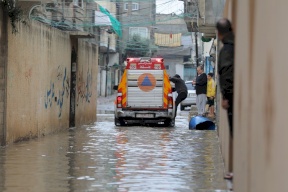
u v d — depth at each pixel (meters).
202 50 71.31
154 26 96.56
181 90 34.53
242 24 9.77
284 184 5.51
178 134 26.33
